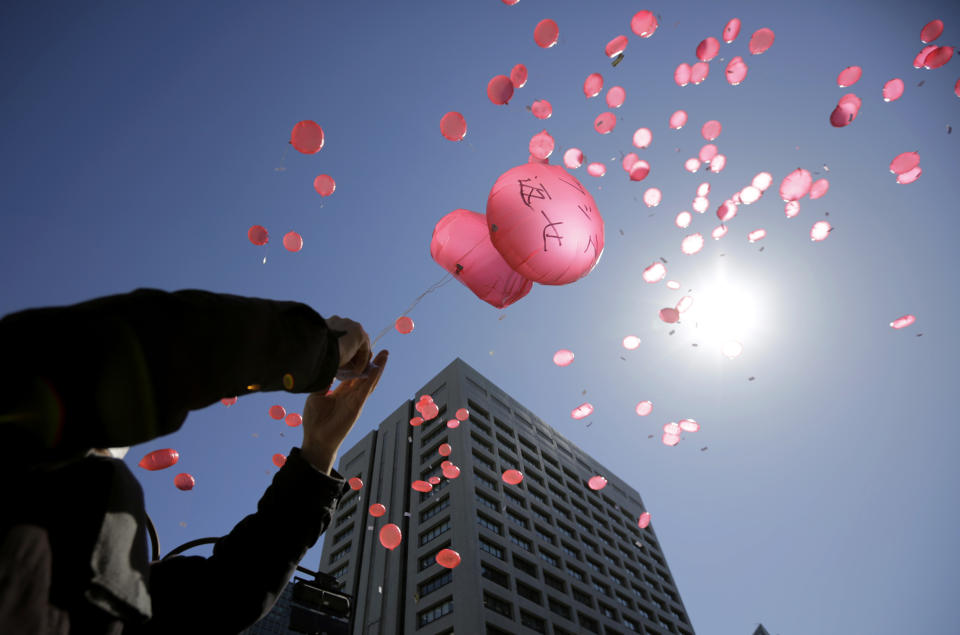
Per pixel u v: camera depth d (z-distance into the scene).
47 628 0.46
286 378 0.62
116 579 0.54
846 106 5.58
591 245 2.85
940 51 5.35
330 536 44.25
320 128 4.34
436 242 3.11
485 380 49.34
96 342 0.39
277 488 1.01
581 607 36.03
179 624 0.82
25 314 0.41
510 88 5.00
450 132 4.89
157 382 0.43
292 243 4.79
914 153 5.61
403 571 34.91
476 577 30.70
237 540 0.96
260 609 0.89
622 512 53.25
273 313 0.63
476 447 40.19
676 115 6.47
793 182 5.96
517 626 30.22
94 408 0.39
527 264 2.77
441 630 29.58
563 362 6.14
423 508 38.09
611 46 5.30
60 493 0.51
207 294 0.57
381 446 48.56
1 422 0.36
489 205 2.83
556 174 2.94
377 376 1.07
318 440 1.06
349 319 0.88
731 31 5.77
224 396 0.53
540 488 43.06
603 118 5.80
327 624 6.55
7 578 0.43
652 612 42.78
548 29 5.07
